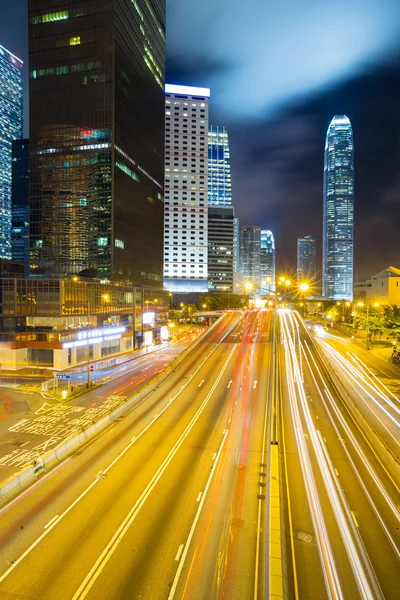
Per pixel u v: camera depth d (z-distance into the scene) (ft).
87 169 387.55
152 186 483.51
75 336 229.66
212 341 253.85
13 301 212.02
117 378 193.47
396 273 420.77
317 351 225.35
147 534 62.59
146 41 461.37
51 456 90.48
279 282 212.84
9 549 58.80
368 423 115.14
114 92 380.78
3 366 210.59
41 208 396.98
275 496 69.87
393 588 51.57
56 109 391.04
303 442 103.65
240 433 109.70
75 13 383.86
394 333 247.91
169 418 122.62
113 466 88.22
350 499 74.54
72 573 53.72
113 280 382.42
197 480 81.46
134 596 49.67
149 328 343.67
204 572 54.03
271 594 47.24
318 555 57.77
